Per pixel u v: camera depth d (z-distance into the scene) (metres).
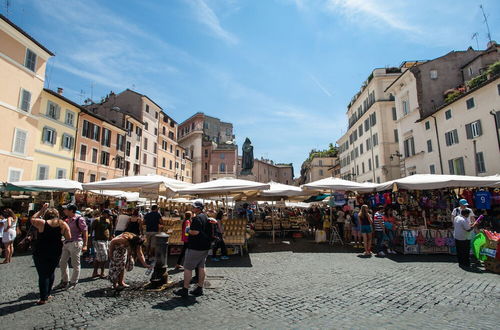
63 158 27.36
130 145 40.09
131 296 5.98
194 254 5.94
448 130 23.61
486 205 12.16
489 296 5.70
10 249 10.03
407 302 5.41
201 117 71.00
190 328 4.33
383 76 36.75
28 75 22.11
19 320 4.71
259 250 12.35
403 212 14.92
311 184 13.71
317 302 5.46
